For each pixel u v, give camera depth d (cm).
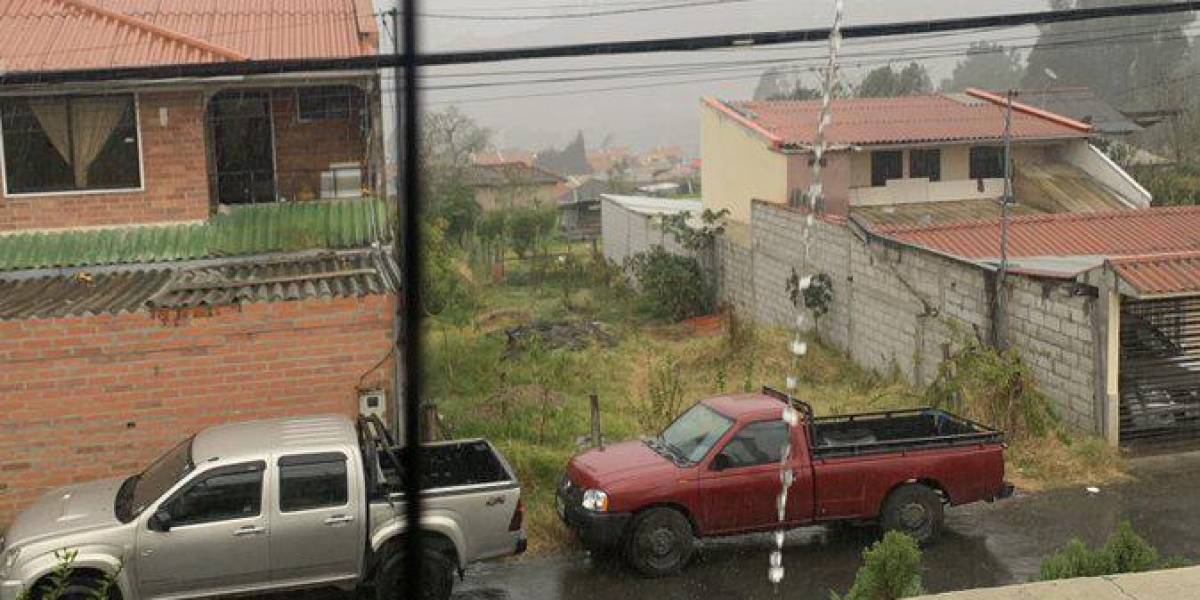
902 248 1744
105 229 1330
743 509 946
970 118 2777
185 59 1315
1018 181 2653
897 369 1761
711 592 893
